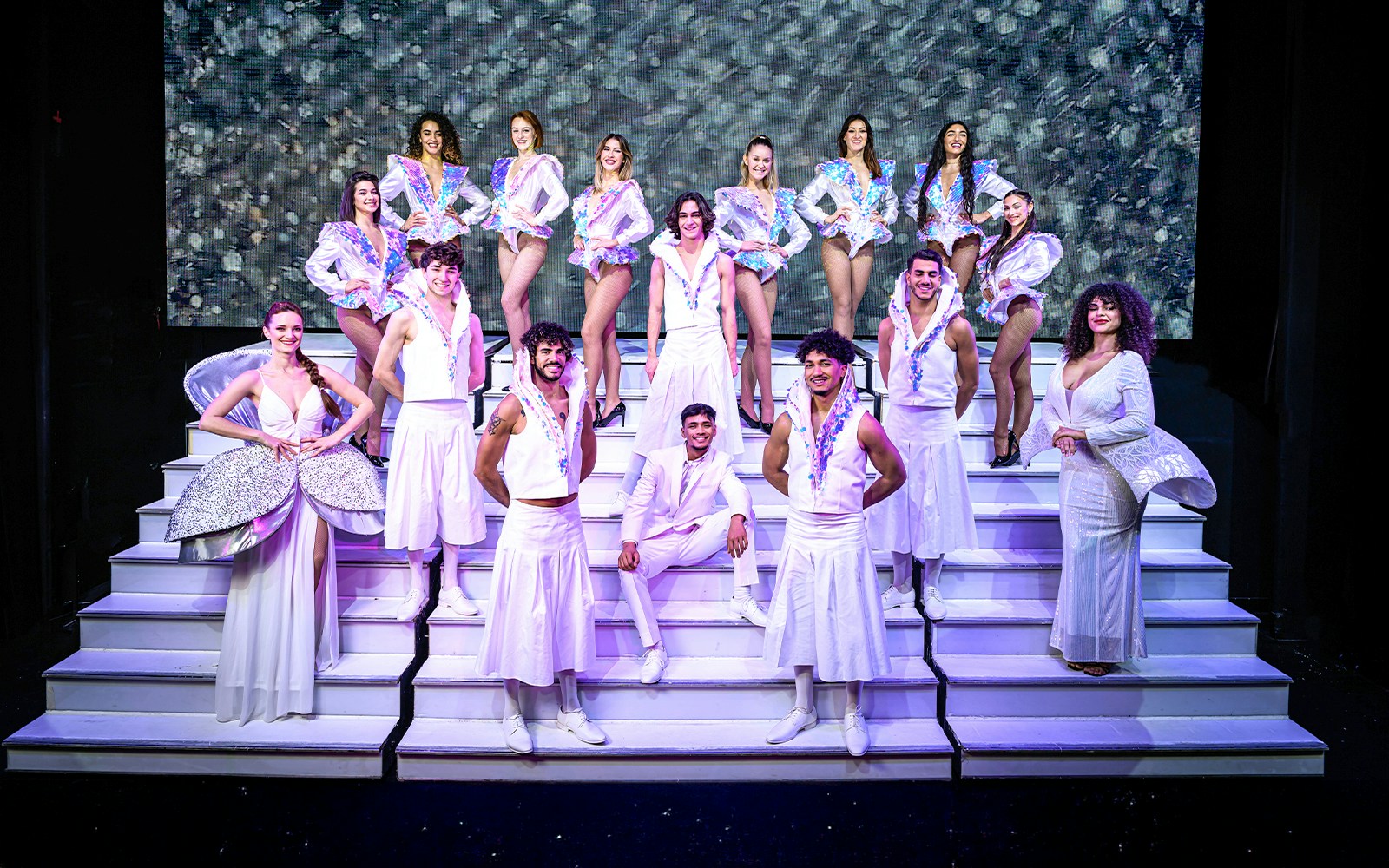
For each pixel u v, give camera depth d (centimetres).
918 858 370
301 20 630
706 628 454
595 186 531
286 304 442
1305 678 518
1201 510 597
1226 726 442
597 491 518
